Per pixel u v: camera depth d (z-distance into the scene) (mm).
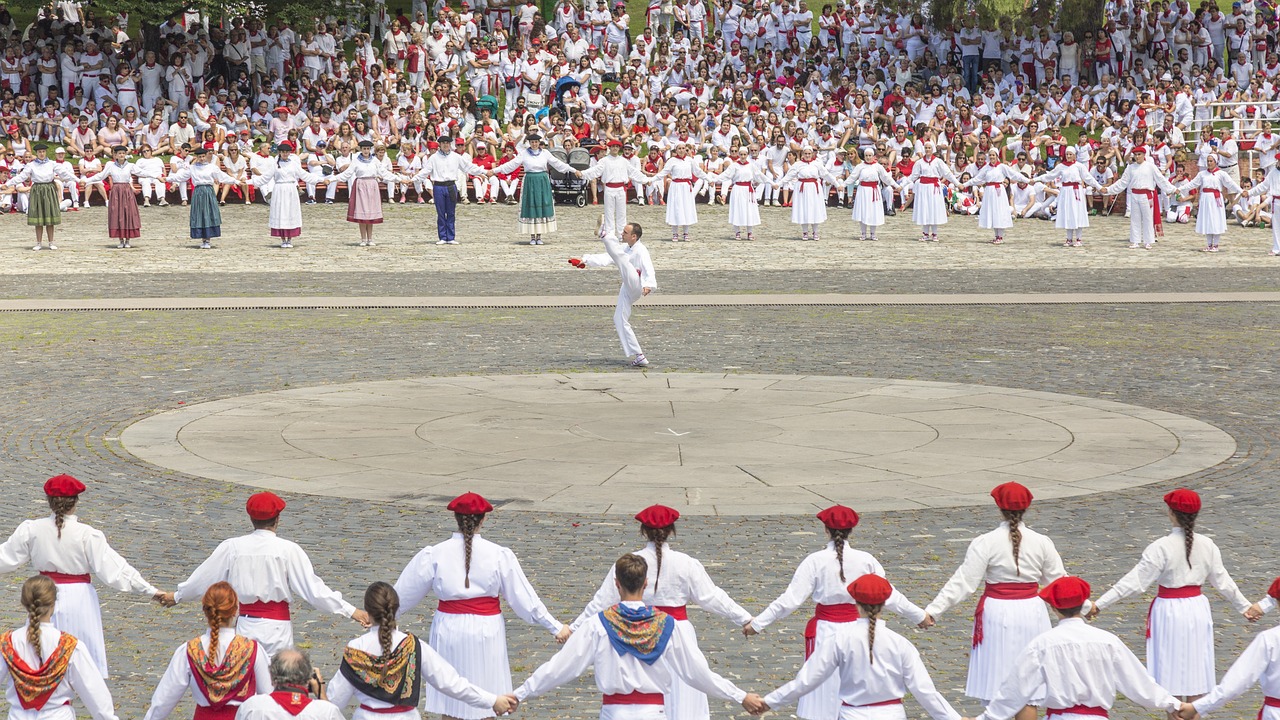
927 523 17172
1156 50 68938
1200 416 23156
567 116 62188
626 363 27891
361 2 67062
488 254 44625
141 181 55219
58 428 22141
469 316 33625
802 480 19266
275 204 45312
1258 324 32375
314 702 9664
